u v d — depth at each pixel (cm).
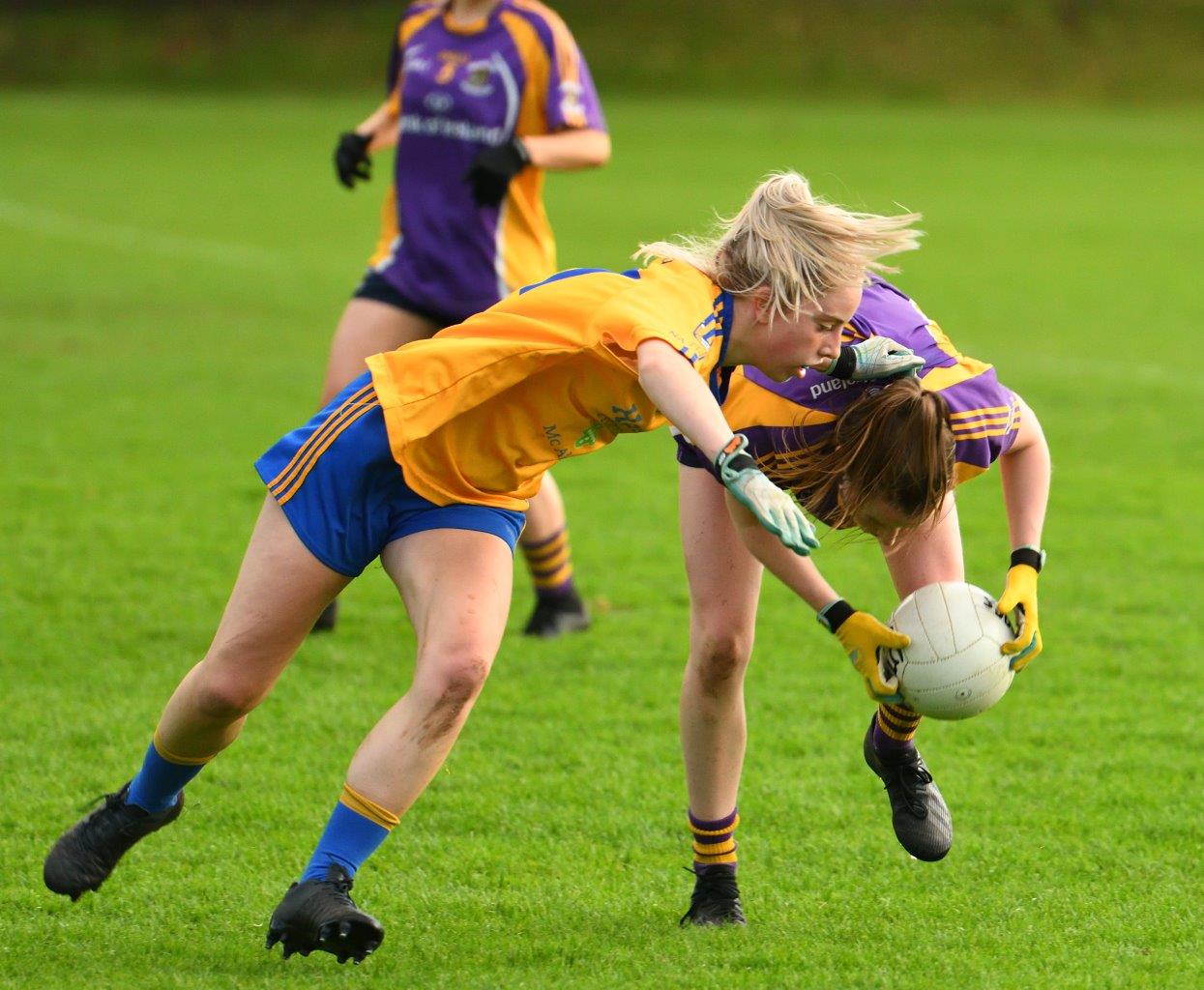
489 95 2386
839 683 2142
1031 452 1437
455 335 1293
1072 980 1280
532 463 1302
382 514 1278
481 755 1859
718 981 1270
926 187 9362
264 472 1300
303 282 6072
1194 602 2511
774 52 15650
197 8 16138
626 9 16188
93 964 1294
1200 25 16162
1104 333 5178
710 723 1409
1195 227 7956
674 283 1233
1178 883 1516
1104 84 15388
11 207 7969
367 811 1220
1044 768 1844
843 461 1279
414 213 2391
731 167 10006
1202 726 1975
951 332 5156
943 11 16288
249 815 1664
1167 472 3412
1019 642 1337
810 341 1242
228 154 10556
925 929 1399
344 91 15012
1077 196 9106
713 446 1135
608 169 9806
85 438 3562
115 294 5697
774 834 1642
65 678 2097
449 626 1237
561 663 2216
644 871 1548
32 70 15050
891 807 1585
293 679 2136
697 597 1402
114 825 1368
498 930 1388
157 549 2731
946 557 1445
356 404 1280
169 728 1311
